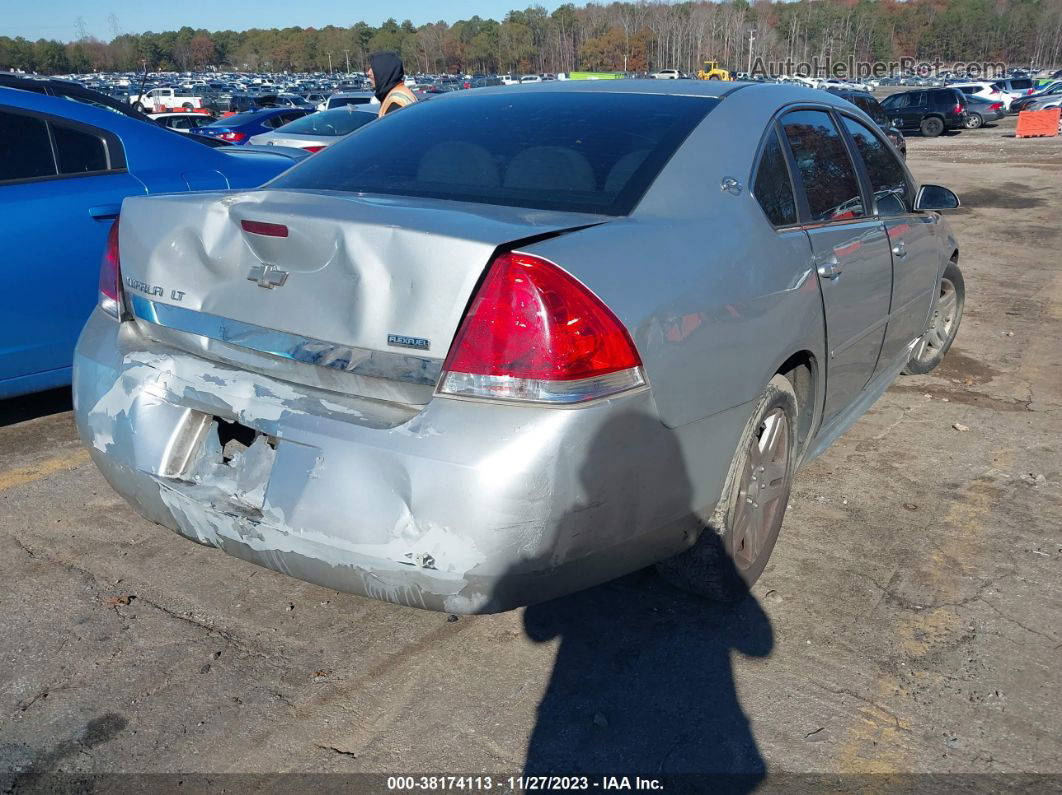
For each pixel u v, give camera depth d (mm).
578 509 2078
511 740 2314
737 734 2340
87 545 3219
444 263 2031
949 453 4156
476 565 2018
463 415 2014
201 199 2502
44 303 4059
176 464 2439
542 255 2051
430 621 2812
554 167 2674
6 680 2490
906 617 2850
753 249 2629
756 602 2916
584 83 3334
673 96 3064
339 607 2879
